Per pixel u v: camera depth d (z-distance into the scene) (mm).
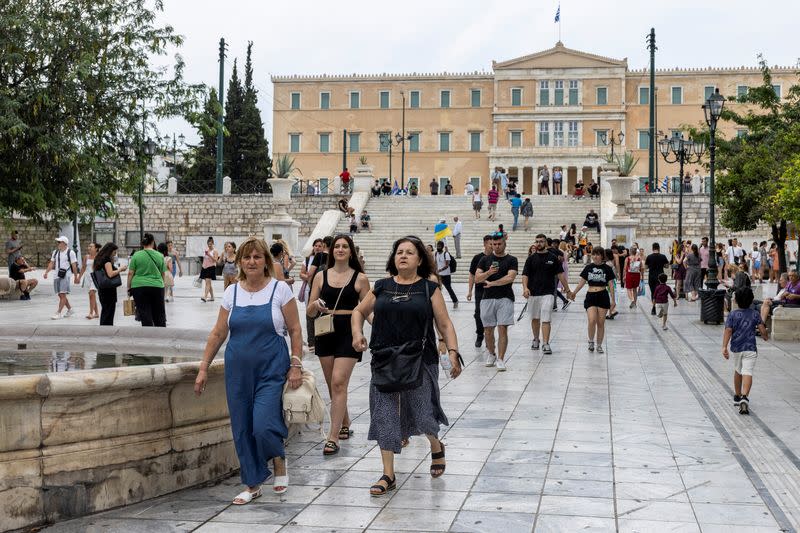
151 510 5547
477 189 76312
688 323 19094
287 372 5902
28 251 46031
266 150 71625
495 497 5777
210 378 6289
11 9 23547
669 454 7004
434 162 77000
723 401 9578
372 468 6625
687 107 73562
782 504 5621
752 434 7828
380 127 77625
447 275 22297
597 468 6539
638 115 74375
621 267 27266
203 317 18906
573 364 12531
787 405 9344
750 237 41781
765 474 6391
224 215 47188
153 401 5879
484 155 76375
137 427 5754
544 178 53219
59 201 24953
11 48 23188
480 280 11992
